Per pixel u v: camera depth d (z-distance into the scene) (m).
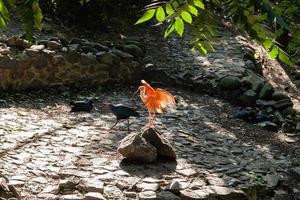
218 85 13.12
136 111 10.36
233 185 7.61
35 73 11.77
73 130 9.51
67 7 15.17
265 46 3.97
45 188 6.98
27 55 11.62
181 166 8.12
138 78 13.48
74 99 11.74
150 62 14.28
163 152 8.30
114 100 11.96
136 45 14.44
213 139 10.01
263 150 9.91
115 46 13.91
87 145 8.74
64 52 12.21
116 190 7.00
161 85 13.32
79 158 8.11
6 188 6.46
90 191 6.94
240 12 3.92
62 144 8.70
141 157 8.02
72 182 7.07
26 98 11.30
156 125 10.28
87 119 10.30
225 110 12.20
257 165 8.84
